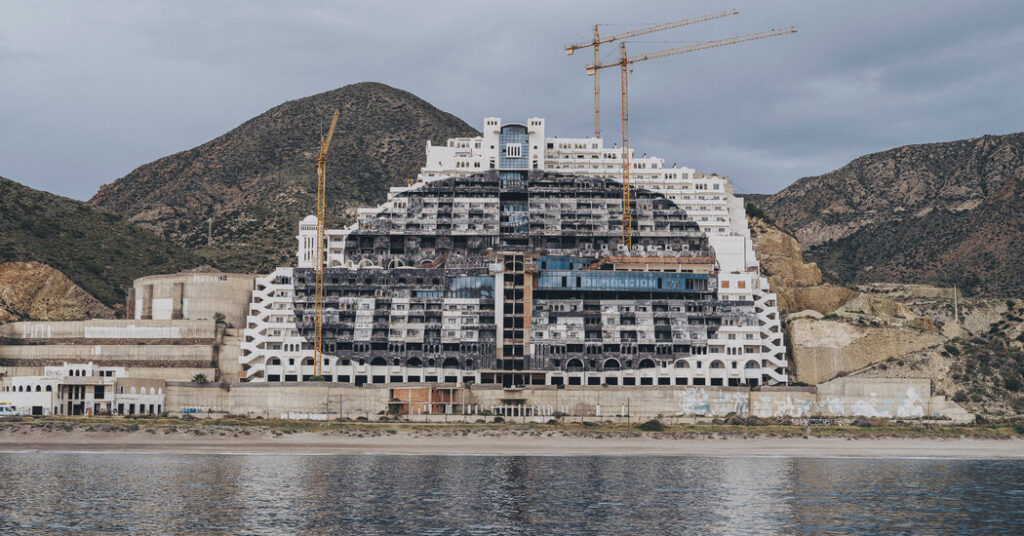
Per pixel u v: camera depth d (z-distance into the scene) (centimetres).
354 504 16050
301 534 13850
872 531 14338
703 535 14000
